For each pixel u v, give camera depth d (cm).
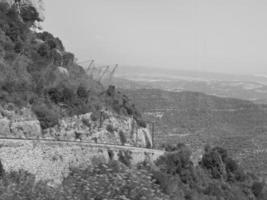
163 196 3097
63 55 7525
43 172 3597
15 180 3023
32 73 5781
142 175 2972
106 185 2698
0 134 4125
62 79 6462
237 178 8438
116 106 7362
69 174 3909
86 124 5800
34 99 5106
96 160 4469
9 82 4928
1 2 6875
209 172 7806
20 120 4522
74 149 4225
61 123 5231
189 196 5162
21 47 6081
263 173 12912
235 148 16438
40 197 2561
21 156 3400
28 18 7550
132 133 7288
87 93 6406
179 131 17888
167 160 6159
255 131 19025
